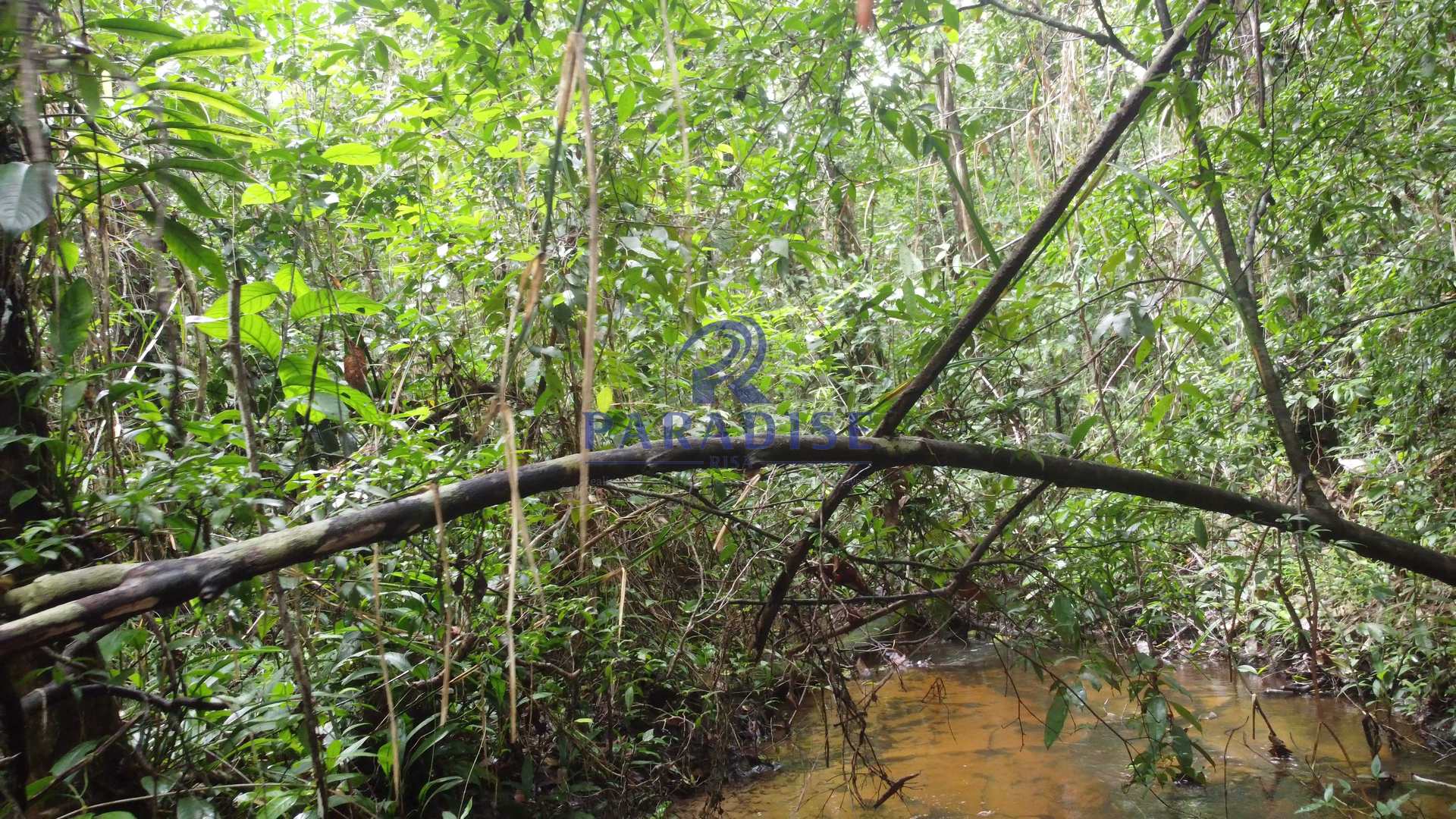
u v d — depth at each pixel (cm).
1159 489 293
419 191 357
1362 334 438
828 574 327
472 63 294
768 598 333
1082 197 275
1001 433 301
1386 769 411
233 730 243
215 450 244
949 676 559
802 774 423
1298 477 323
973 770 422
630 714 370
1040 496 356
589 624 326
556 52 312
